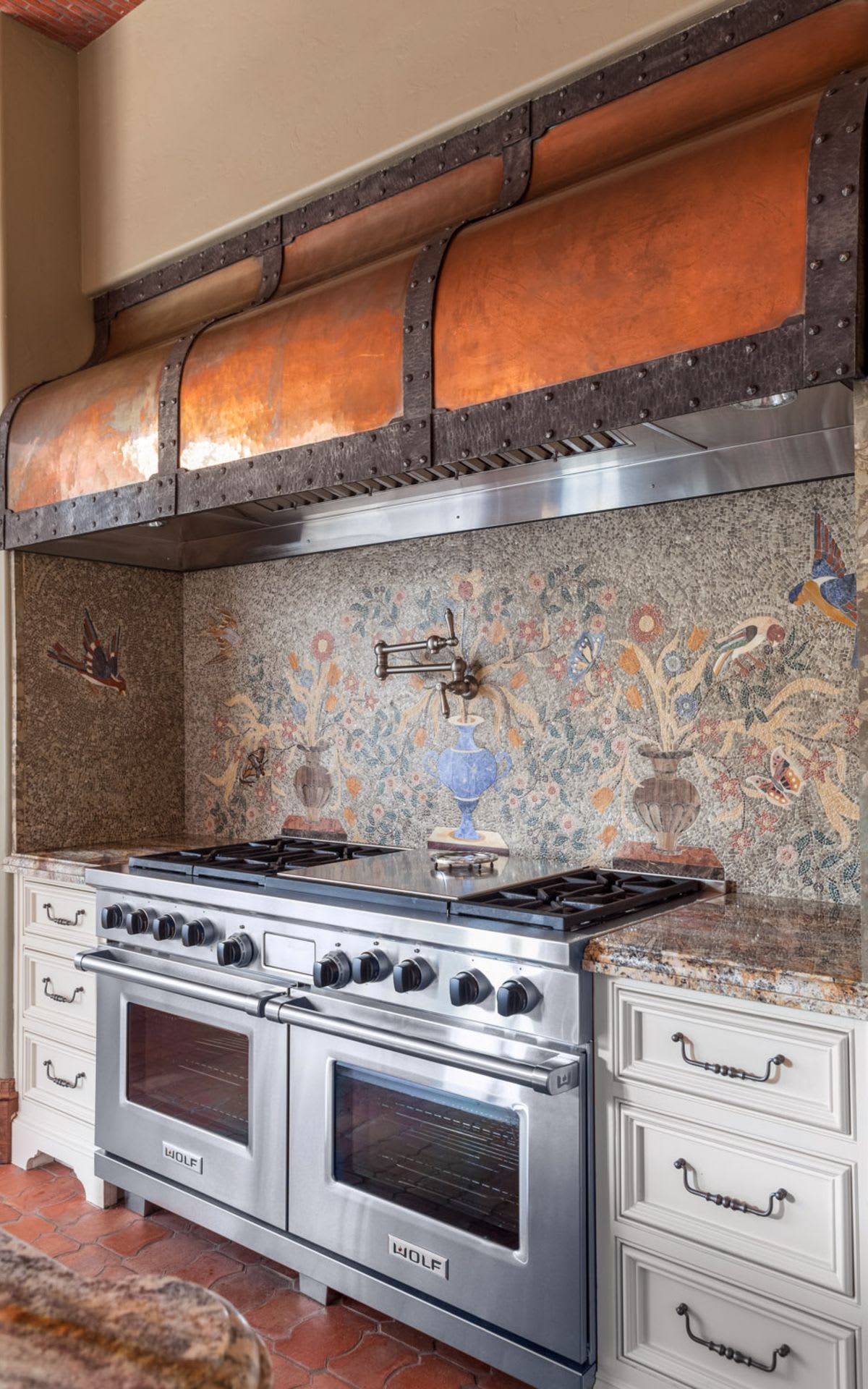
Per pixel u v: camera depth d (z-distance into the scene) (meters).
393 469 2.23
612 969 1.85
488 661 2.87
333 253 2.83
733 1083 1.74
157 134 3.31
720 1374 1.76
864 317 1.60
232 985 2.54
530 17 2.37
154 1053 2.79
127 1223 2.83
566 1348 1.89
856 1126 1.61
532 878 2.43
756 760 2.37
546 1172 1.92
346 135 2.75
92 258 3.56
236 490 2.59
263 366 2.55
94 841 3.55
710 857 2.44
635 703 2.57
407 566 3.07
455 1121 2.10
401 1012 2.18
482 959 2.03
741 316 1.72
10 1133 3.30
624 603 2.59
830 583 2.25
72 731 3.50
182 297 3.28
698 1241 1.78
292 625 3.42
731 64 2.09
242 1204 2.51
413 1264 2.14
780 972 1.65
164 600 3.77
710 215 1.77
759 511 2.36
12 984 3.32
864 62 1.93
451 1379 2.13
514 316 2.04
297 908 2.37
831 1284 1.62
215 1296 0.61
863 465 1.63
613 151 2.26
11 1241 0.70
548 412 1.97
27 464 3.26
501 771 2.85
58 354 3.52
